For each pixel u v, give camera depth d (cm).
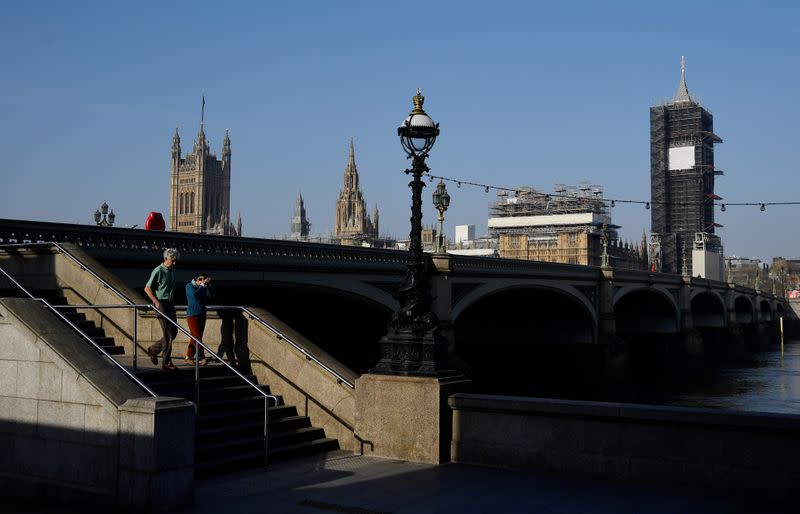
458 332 7825
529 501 1088
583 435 1247
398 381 1367
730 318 12888
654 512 1035
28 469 1150
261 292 3553
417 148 1417
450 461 1345
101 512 1047
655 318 10244
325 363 1471
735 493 1136
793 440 1107
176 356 1605
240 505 1059
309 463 1320
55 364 1129
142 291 2648
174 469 1034
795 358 11350
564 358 7675
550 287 6247
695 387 7225
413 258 1412
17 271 1866
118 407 1049
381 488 1156
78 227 2419
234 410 1408
